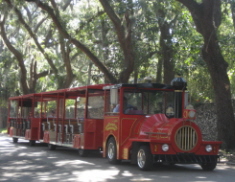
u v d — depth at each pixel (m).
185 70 21.02
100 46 23.25
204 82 21.94
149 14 20.75
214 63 15.99
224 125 16.08
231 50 19.44
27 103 21.91
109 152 13.13
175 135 10.91
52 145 18.16
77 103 16.98
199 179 10.05
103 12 22.91
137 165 12.65
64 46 24.55
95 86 14.75
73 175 10.58
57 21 20.83
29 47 28.14
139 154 11.49
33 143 20.58
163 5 20.92
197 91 22.33
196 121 21.28
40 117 20.09
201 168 12.33
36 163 13.17
